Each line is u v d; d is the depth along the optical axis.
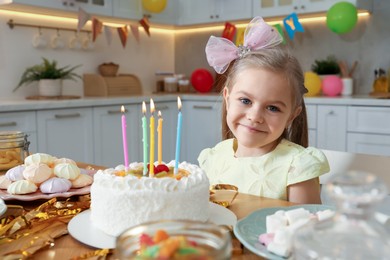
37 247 0.64
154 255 0.41
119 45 3.76
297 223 0.59
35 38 3.10
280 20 3.56
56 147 2.67
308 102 2.90
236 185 1.13
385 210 0.99
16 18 3.01
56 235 0.69
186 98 3.48
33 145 2.54
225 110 1.26
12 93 3.01
